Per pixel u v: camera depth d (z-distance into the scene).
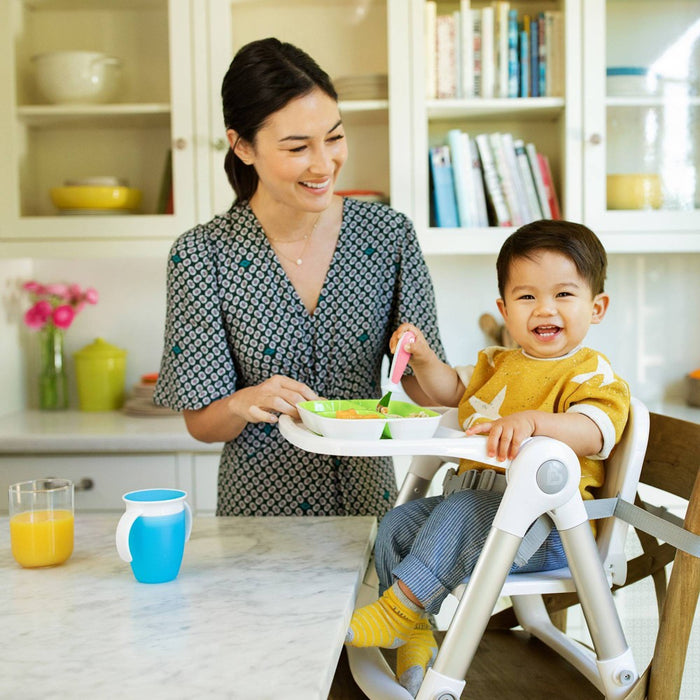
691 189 2.22
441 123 2.34
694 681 1.86
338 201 1.41
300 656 0.72
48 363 2.53
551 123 2.34
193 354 1.35
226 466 1.42
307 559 1.01
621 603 2.04
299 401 1.16
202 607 0.85
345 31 2.29
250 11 2.29
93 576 0.95
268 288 1.36
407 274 1.40
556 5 2.25
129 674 0.69
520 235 1.20
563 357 1.18
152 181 2.29
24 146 2.29
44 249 2.28
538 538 0.99
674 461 1.08
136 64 2.28
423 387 1.32
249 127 1.23
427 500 1.19
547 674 1.19
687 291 2.56
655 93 2.21
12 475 2.13
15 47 2.27
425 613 1.04
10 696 0.65
